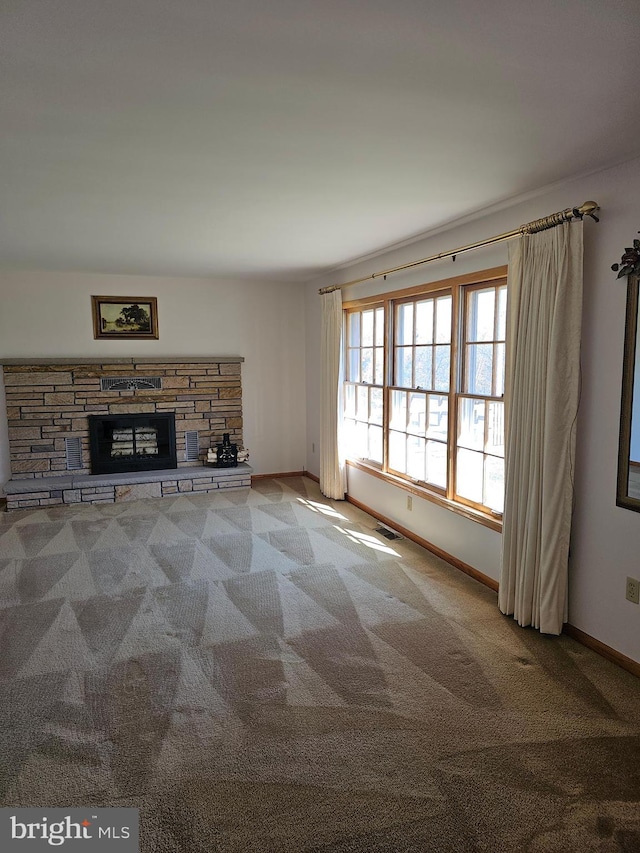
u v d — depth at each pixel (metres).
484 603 3.40
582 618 2.92
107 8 1.35
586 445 2.81
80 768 2.06
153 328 6.27
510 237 3.21
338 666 2.73
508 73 1.71
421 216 3.49
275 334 6.78
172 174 2.66
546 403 2.86
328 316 5.73
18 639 2.99
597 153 2.40
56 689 2.55
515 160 2.49
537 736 2.22
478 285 3.69
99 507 5.60
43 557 4.22
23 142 2.25
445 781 1.99
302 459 7.01
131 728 2.28
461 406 3.90
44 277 5.82
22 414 5.83
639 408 2.50
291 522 5.07
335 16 1.39
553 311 2.79
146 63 1.63
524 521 3.08
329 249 4.56
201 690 2.54
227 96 1.85
